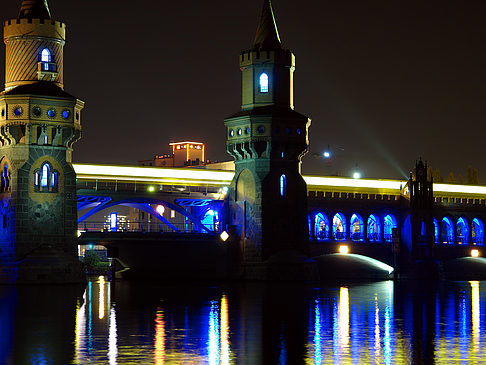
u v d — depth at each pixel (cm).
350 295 8262
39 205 9994
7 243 10000
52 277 9819
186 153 15638
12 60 10288
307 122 11506
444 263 13700
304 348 4422
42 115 10000
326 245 12569
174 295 8038
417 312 6412
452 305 7131
